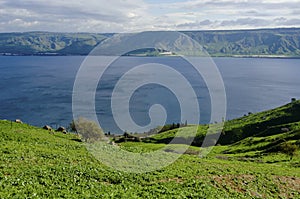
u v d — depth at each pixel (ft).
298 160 277.85
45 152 118.42
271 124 572.92
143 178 99.14
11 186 72.43
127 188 87.40
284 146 309.01
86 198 73.10
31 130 225.35
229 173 121.39
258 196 104.53
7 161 95.66
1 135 167.43
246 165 160.45
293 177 135.85
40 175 85.40
